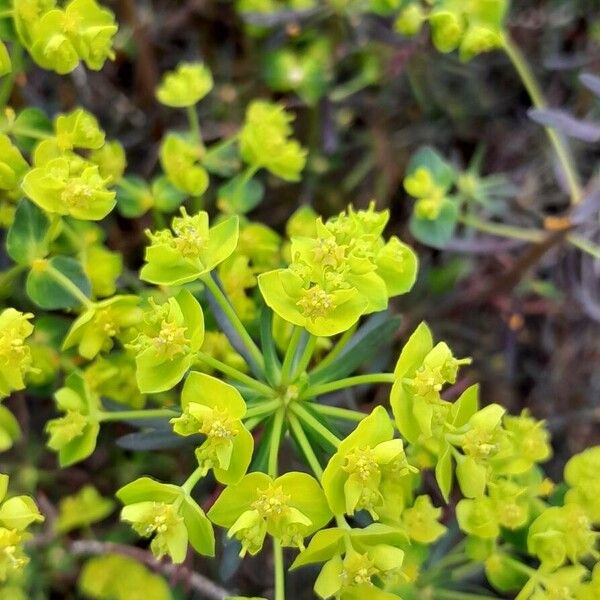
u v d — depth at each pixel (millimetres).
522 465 141
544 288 214
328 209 224
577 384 222
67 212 134
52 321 155
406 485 136
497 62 230
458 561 166
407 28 177
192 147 168
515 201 225
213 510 118
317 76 207
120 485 189
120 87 229
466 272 213
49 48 140
